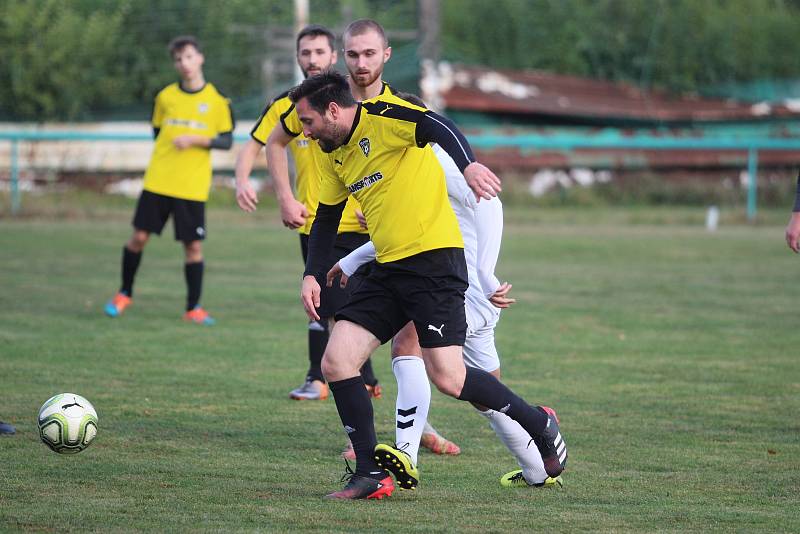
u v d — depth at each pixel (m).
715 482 17.47
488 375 16.31
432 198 16.14
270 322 35.22
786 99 114.19
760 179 95.25
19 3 93.06
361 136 15.91
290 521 14.58
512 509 15.62
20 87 90.31
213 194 84.00
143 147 86.75
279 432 20.64
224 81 100.69
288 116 20.14
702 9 116.94
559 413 22.86
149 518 14.59
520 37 115.94
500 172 95.94
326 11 111.19
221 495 16.00
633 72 114.56
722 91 114.12
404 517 14.98
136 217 35.34
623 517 15.20
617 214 83.50
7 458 18.00
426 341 15.92
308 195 23.45
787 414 22.92
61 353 28.48
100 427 20.53
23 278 44.44
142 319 35.06
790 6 132.25
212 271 49.44
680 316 37.81
